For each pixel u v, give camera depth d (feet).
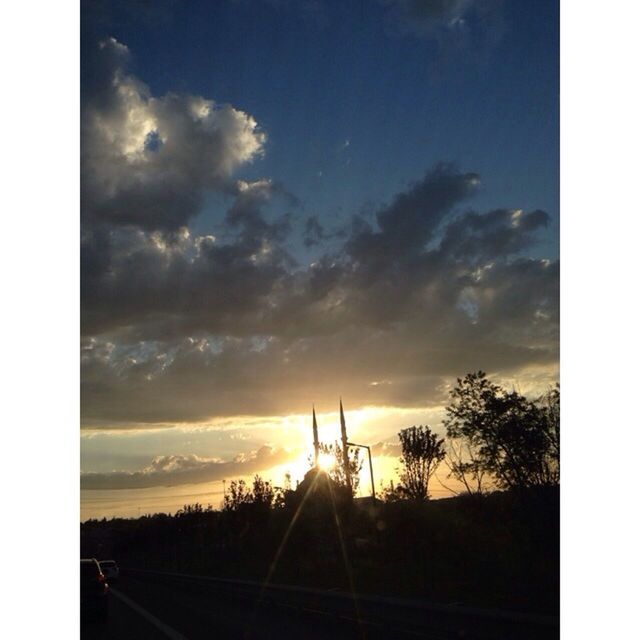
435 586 79.15
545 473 72.95
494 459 74.74
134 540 359.46
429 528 106.01
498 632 45.68
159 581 173.27
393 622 57.77
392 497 118.62
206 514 273.33
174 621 69.72
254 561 179.83
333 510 152.35
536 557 73.72
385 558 115.03
